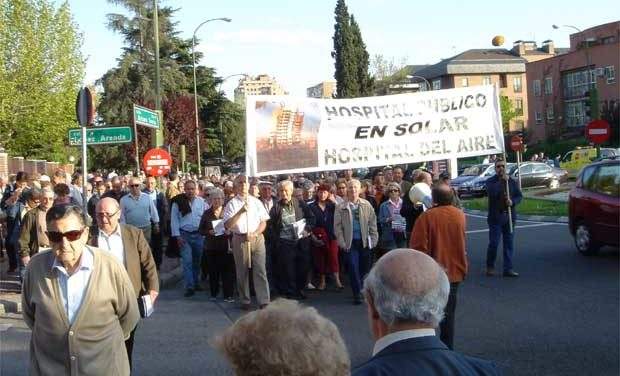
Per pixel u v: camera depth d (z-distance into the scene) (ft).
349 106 36.73
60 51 157.58
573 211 51.55
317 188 44.91
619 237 47.16
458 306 36.09
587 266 46.55
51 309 15.40
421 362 8.93
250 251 37.78
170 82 181.57
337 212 38.78
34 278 15.66
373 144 36.88
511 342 28.37
